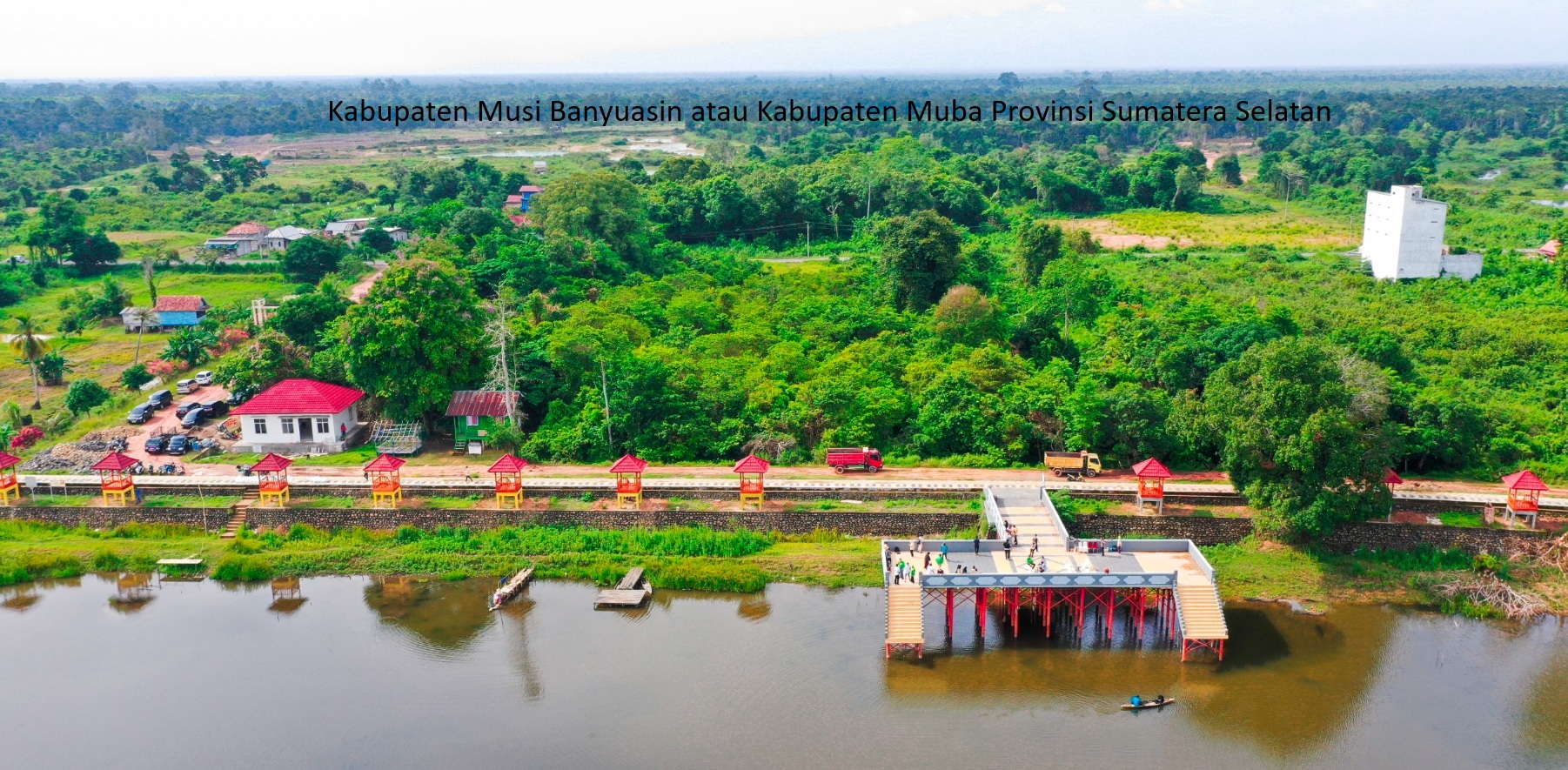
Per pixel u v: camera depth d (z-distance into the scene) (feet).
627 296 424.05
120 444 306.76
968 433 292.61
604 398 304.30
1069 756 181.47
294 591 242.37
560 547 253.24
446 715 193.67
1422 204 486.38
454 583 244.22
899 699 198.08
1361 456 232.73
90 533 263.90
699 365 332.39
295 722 192.24
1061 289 396.57
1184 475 273.33
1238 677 204.23
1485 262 513.86
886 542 233.76
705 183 632.38
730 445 295.07
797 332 388.98
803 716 192.65
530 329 359.87
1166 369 323.37
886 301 429.38
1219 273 499.51
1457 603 227.61
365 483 273.54
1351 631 219.41
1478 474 275.80
